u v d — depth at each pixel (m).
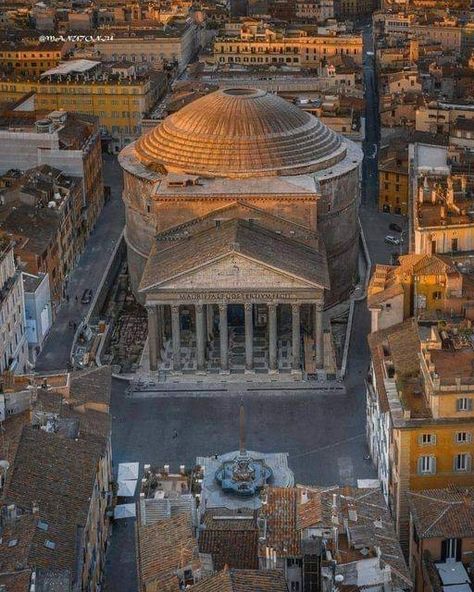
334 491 110.50
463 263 167.88
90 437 128.25
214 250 173.38
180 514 106.75
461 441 124.44
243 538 109.75
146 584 97.44
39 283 188.25
